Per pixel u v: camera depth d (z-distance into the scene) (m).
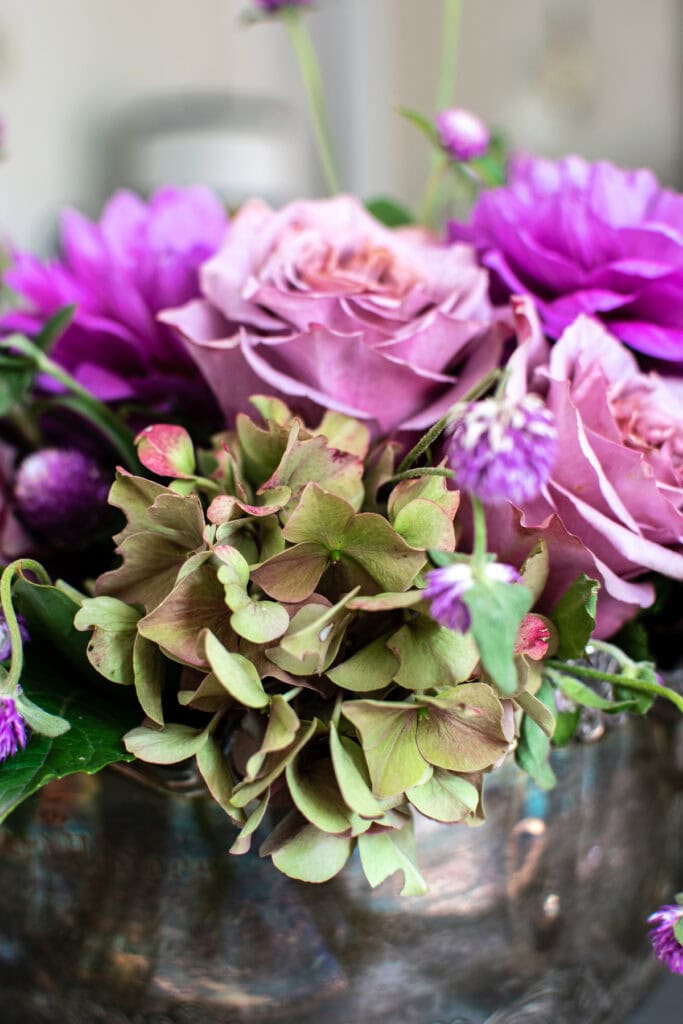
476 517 0.34
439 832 0.41
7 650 0.39
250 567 0.37
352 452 0.41
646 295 0.45
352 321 0.43
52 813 0.41
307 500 0.36
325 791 0.37
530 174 0.51
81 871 0.42
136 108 1.82
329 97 2.03
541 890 0.43
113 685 0.40
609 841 0.45
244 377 0.43
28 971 0.44
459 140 0.56
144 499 0.38
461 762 0.36
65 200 1.76
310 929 0.41
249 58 1.97
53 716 0.38
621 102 2.23
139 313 0.48
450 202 0.74
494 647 0.33
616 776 0.44
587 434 0.40
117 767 0.40
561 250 0.47
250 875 0.41
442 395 0.44
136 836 0.41
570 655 0.40
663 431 0.43
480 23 2.19
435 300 0.45
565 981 0.45
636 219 0.48
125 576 0.38
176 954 0.42
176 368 0.50
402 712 0.36
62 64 1.74
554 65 2.20
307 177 2.00
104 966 0.43
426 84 2.19
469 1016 0.44
